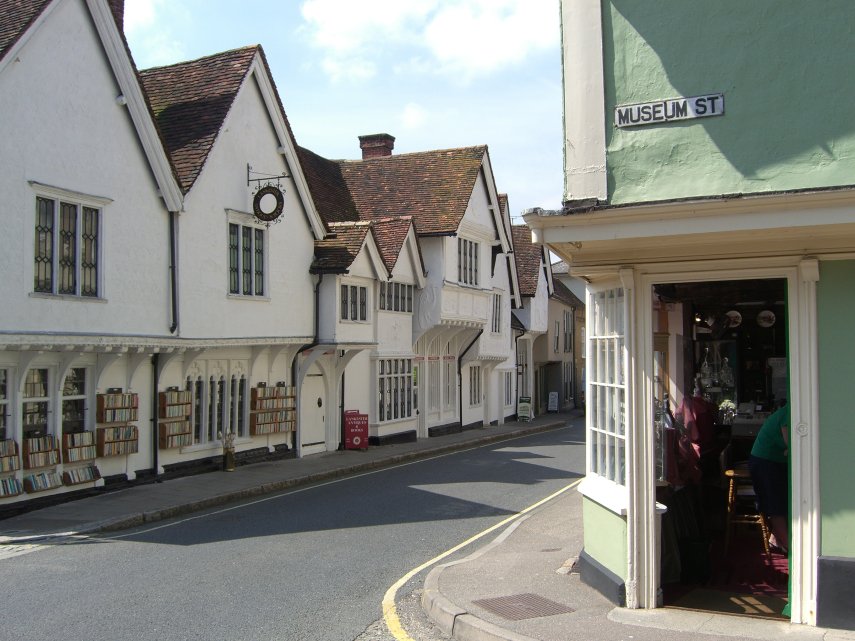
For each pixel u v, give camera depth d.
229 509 13.79
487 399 35.03
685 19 6.86
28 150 12.80
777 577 8.11
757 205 6.00
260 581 8.68
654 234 6.30
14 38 12.44
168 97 18.92
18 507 12.61
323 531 11.65
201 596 8.02
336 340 21.12
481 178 29.77
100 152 14.34
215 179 17.42
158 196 15.86
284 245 19.98
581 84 7.12
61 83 13.48
